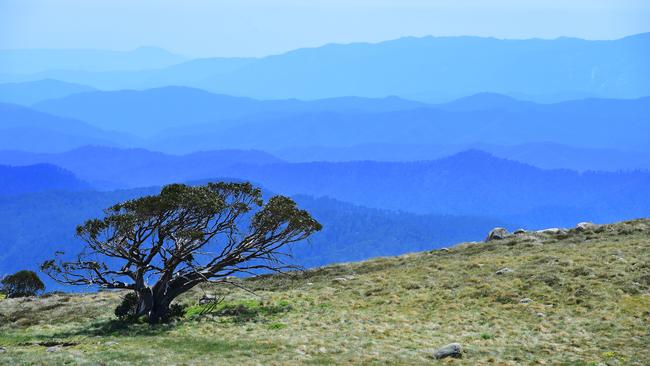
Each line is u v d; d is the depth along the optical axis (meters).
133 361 50.41
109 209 69.44
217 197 72.56
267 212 74.94
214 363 49.28
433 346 54.78
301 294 86.00
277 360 50.31
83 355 52.69
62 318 87.44
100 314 86.81
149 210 67.81
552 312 66.12
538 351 52.34
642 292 70.25
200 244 72.88
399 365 48.69
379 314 70.62
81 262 70.62
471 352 52.00
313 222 76.25
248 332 62.78
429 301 75.69
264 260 79.62
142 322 71.25
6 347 58.53
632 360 48.91
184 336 61.28
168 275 72.38
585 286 73.31
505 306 69.94
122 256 70.56
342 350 53.62
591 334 56.94
